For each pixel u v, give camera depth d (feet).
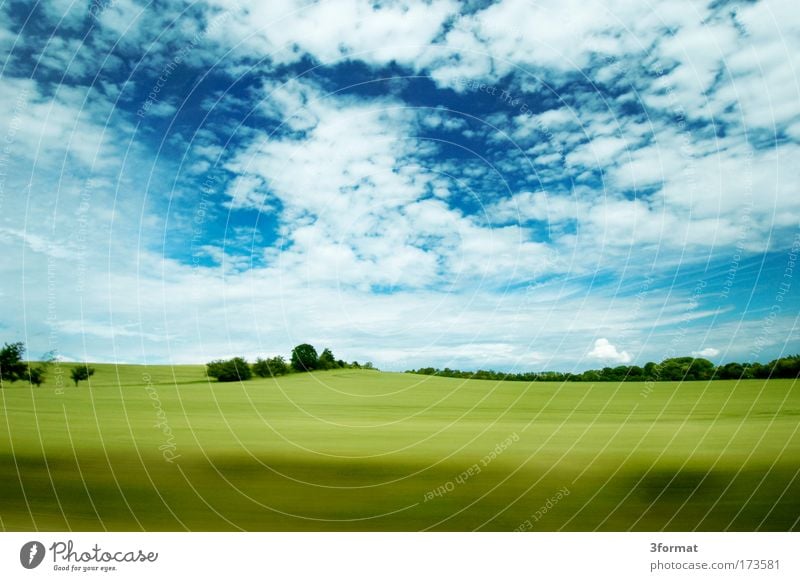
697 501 28.14
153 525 25.59
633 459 35.60
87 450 37.86
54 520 25.68
